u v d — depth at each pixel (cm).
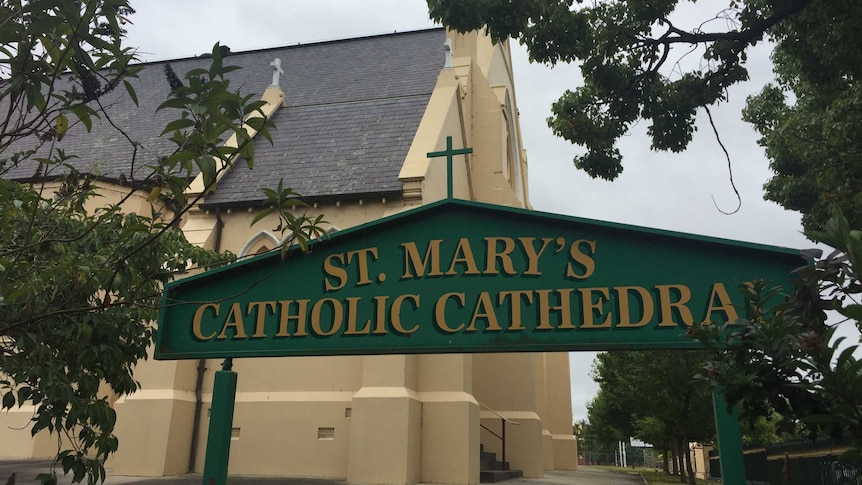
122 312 704
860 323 263
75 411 617
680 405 2152
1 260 478
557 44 1216
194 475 1409
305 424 1439
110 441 654
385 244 578
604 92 1318
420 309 551
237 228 1608
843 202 1459
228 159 414
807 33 1212
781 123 1897
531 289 534
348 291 572
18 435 1658
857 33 1095
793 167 1753
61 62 402
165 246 735
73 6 391
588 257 532
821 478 1222
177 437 1434
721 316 489
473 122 2359
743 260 503
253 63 2698
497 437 1759
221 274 599
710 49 1275
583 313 518
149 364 1477
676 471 3138
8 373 629
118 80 445
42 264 569
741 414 319
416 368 1437
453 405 1392
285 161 1748
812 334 268
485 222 562
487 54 2695
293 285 584
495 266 547
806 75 1395
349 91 2244
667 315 502
